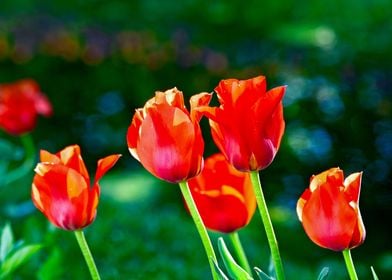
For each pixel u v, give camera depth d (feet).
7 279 14.64
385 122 38.70
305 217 8.79
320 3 51.80
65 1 59.52
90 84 44.47
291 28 47.88
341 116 39.06
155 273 23.22
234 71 44.73
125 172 37.68
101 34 48.21
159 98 8.85
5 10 60.29
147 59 45.27
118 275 22.84
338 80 40.96
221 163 10.27
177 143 8.71
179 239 25.93
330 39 46.68
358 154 38.11
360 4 50.37
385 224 35.06
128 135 9.12
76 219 9.29
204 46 47.55
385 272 27.09
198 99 8.86
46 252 21.90
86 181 9.28
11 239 13.74
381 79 40.06
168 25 54.60
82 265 23.48
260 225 31.22
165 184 34.73
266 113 8.70
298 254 30.27
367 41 45.01
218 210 10.28
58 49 45.57
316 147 38.22
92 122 43.21
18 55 45.91
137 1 57.26
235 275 9.06
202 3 55.01
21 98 22.06
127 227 26.37
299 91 40.57
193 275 23.38
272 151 8.86
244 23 52.90
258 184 8.90
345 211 8.61
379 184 36.42
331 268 27.07
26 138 22.71
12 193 30.89
